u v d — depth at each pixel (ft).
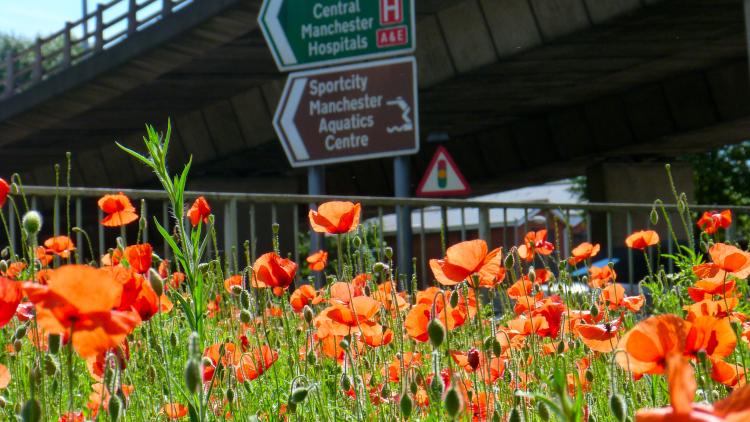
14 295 5.27
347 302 8.77
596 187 86.48
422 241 24.07
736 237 25.98
